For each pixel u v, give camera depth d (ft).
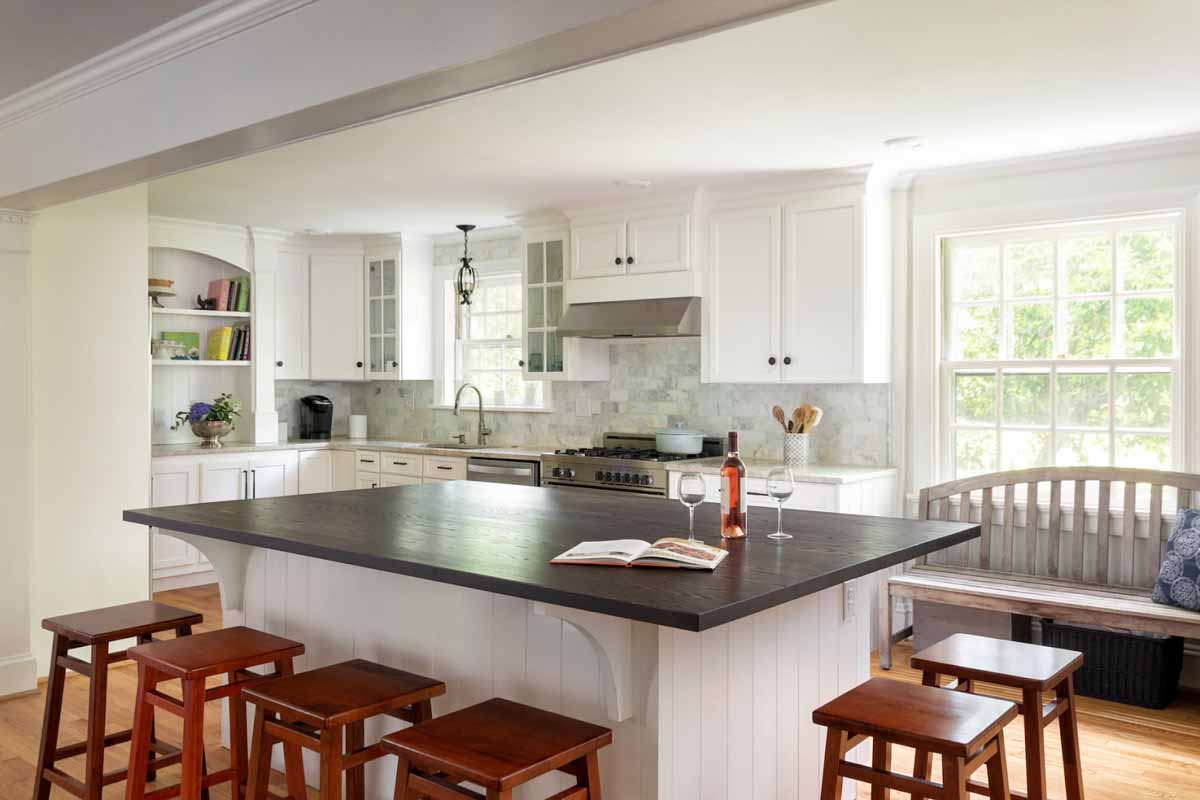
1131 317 15.05
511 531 9.54
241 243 22.48
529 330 20.56
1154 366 14.79
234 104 9.57
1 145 13.15
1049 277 15.83
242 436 23.17
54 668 10.09
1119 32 9.78
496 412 23.00
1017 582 14.40
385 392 25.57
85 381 14.98
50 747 10.05
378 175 16.49
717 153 14.84
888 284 16.78
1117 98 12.08
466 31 7.59
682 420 19.57
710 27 6.92
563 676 8.34
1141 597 13.35
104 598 15.21
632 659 7.66
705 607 6.33
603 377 20.57
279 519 10.34
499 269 22.71
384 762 9.93
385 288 23.67
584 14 6.83
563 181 16.90
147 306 15.70
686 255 17.65
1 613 13.91
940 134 13.82
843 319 16.12
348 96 8.47
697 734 7.98
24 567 14.11
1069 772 8.59
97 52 10.68
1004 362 16.19
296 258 23.62
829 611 9.78
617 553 7.88
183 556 20.77
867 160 15.39
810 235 16.46
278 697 7.80
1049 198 15.33
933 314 16.58
